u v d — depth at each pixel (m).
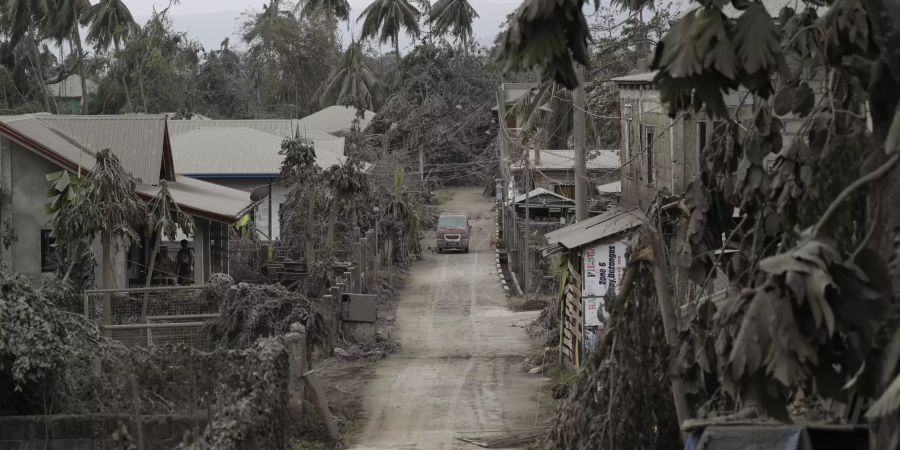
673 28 7.34
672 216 11.65
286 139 33.41
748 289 6.51
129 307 19.47
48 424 13.56
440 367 23.06
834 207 6.17
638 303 10.56
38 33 73.25
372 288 34.53
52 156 24.73
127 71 70.94
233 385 11.47
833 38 8.05
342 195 30.91
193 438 10.61
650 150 22.23
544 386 20.62
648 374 10.48
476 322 30.06
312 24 86.19
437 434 16.64
